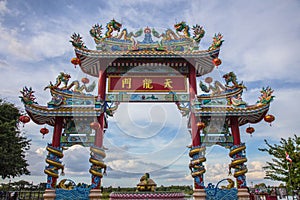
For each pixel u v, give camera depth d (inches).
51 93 471.2
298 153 650.2
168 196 379.9
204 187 434.6
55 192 418.3
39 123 503.2
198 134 460.8
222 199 428.5
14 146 898.7
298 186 618.8
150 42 528.1
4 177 885.8
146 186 406.3
